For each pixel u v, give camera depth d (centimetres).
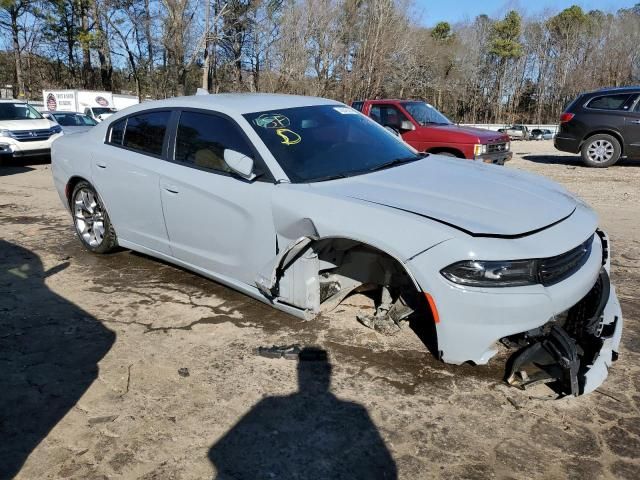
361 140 407
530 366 294
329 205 312
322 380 299
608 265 340
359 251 342
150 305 402
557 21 6769
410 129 973
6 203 793
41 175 1130
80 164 493
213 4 3575
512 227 279
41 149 1299
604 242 349
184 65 3534
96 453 244
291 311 339
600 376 270
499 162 960
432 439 250
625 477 225
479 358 276
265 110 394
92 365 318
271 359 322
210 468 234
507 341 291
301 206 320
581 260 296
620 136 1105
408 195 316
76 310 395
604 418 263
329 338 344
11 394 290
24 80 4425
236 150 372
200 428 260
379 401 279
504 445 245
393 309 338
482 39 7100
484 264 264
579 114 1146
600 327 297
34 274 471
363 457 239
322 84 3538
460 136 923
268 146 362
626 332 349
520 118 7188
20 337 353
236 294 420
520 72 7169
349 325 360
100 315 386
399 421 263
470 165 399
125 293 426
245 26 3625
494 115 7212
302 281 329
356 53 3584
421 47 4800
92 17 3744
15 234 607
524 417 265
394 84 4353
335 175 355
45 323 374
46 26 3878
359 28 3556
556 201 326
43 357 327
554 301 267
